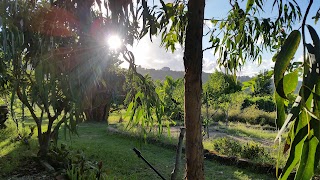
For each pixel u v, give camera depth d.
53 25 2.05
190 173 1.94
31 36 2.32
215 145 5.90
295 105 0.47
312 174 0.46
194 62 1.83
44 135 4.71
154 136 6.63
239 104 12.05
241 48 2.41
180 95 7.35
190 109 1.88
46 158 4.59
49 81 2.09
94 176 3.54
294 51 0.50
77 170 3.72
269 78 1.75
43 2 2.26
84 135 7.78
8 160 4.82
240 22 2.25
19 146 5.77
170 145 6.12
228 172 4.55
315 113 0.46
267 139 7.71
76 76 2.04
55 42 2.09
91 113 10.38
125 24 1.73
